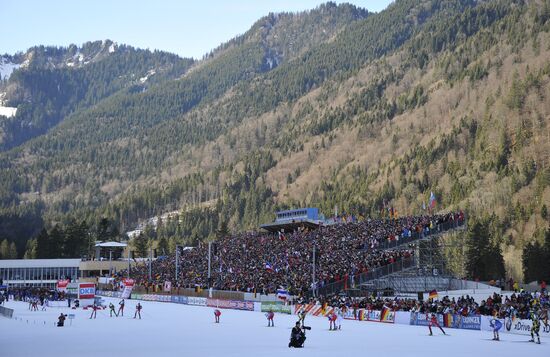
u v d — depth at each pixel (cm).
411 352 5044
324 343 5706
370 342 5781
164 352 5153
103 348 5450
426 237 10819
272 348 5388
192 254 15312
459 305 7450
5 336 6531
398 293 10262
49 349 5400
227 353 5056
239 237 15612
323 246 12038
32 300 11325
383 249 11056
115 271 17275
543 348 5291
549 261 15462
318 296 9656
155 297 13050
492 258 16812
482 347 5375
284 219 16238
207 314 9531
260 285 10775
